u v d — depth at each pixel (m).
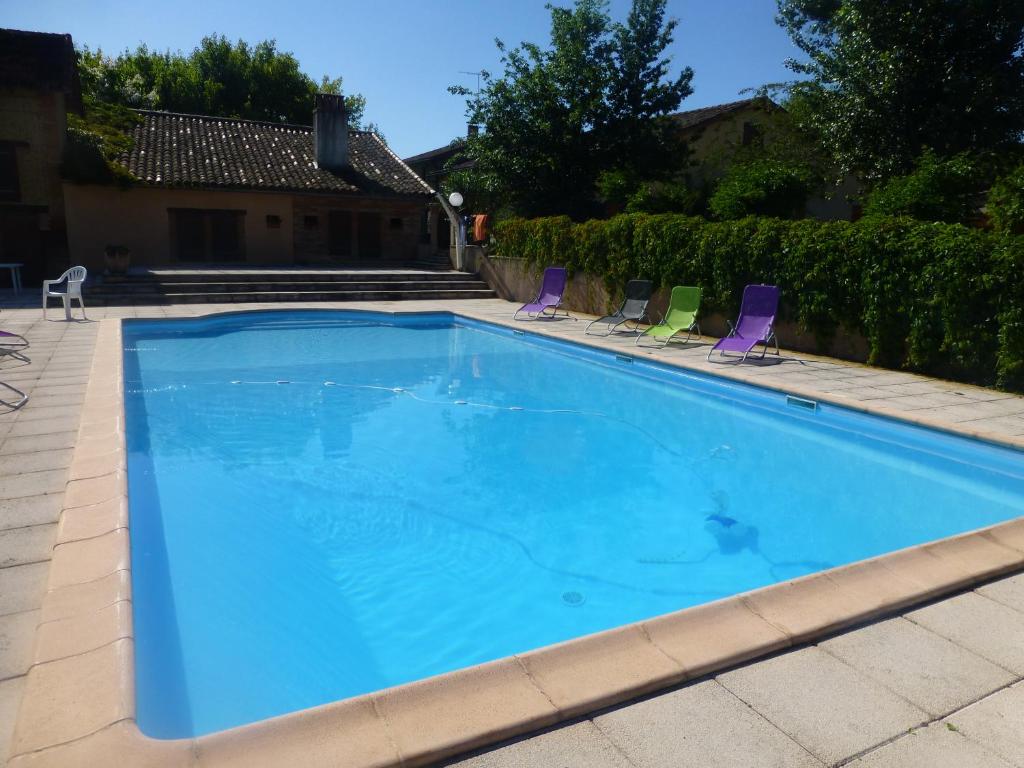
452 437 7.34
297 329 14.02
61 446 5.23
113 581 3.15
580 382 9.93
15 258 18.41
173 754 2.10
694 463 6.63
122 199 19.50
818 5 19.34
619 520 5.32
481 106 21.84
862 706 2.50
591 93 21.44
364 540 4.90
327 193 21.59
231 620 3.82
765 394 8.48
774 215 15.41
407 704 2.37
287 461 6.52
